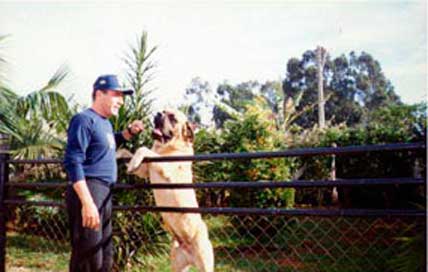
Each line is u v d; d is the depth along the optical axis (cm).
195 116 3050
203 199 784
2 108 986
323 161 920
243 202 770
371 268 581
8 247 798
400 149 290
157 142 464
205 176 766
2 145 967
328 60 3750
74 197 329
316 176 935
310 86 3681
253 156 334
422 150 288
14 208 848
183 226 428
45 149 959
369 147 299
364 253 623
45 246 788
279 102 1568
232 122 841
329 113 3619
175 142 459
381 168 870
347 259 623
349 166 909
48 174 765
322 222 720
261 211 331
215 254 708
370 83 3688
